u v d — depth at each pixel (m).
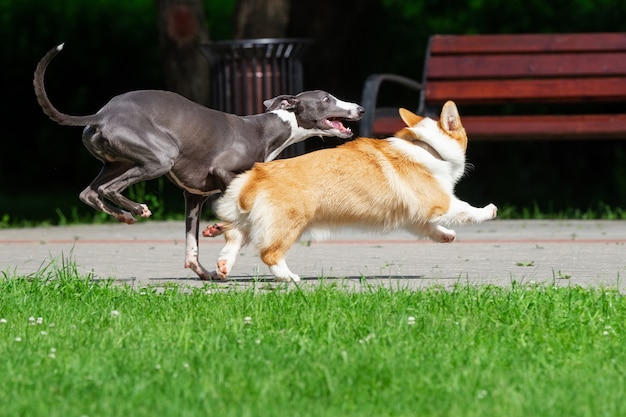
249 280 12.25
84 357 7.86
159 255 15.14
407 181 11.65
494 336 8.48
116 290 10.80
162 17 22.94
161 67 28.00
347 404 6.75
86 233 18.50
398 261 14.09
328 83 26.48
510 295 10.09
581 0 27.39
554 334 8.58
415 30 27.88
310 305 9.71
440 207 11.73
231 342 8.30
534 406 6.64
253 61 19.08
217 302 10.02
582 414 6.49
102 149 11.31
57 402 6.84
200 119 11.54
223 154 11.67
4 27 28.12
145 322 9.18
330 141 24.48
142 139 11.16
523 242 16.31
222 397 6.88
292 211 11.28
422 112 19.91
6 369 7.60
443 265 13.62
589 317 9.17
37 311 9.70
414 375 7.31
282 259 11.43
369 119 18.77
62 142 29.22
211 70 19.50
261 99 19.09
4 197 28.28
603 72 19.73
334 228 11.62
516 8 27.52
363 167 11.53
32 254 15.37
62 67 28.00
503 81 19.84
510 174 28.00
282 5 22.80
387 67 27.62
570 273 12.70
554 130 19.05
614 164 27.84
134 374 7.44
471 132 19.19
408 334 8.48
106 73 28.00
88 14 28.05
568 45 19.89
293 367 7.55
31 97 28.58
